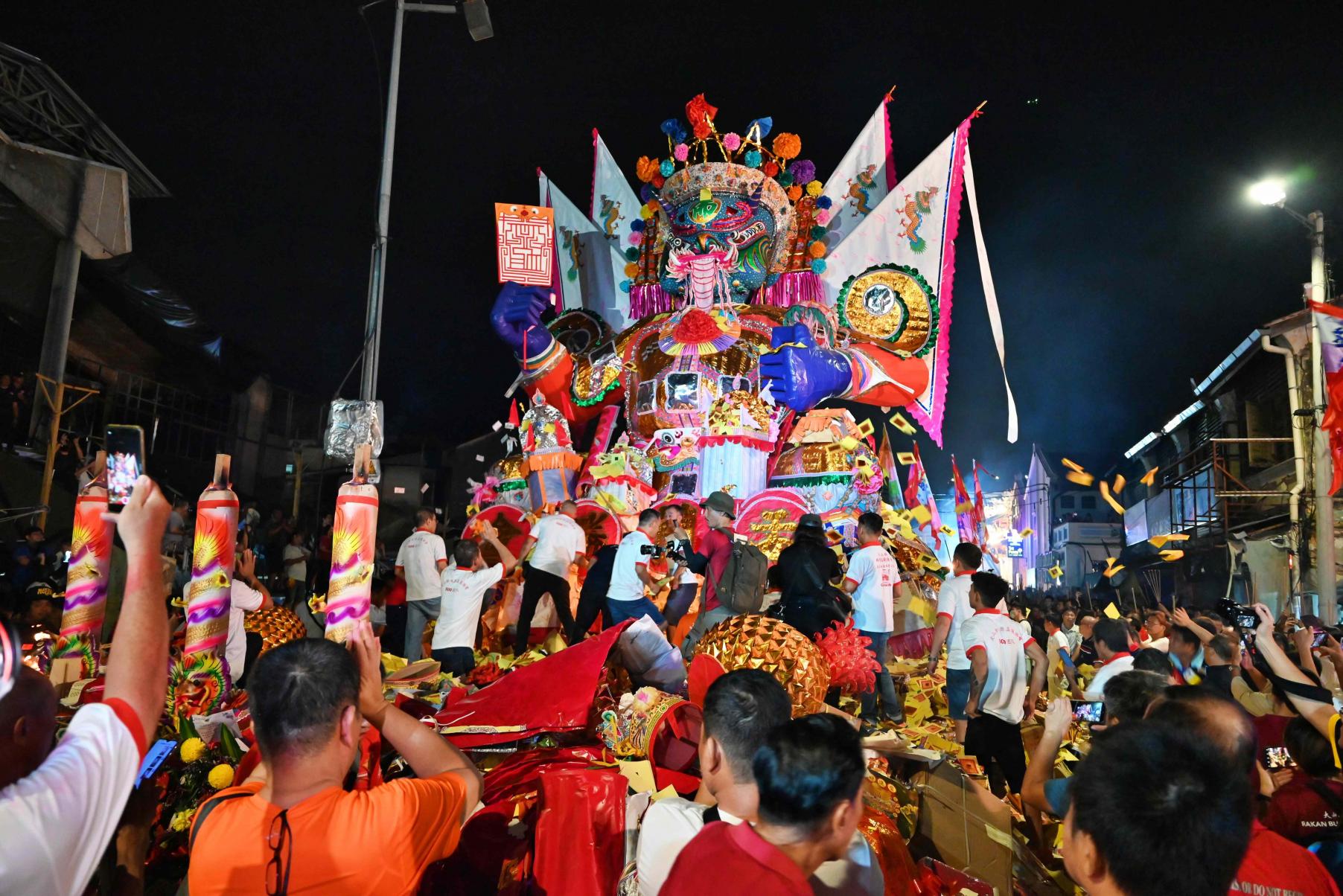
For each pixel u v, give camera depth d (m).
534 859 4.27
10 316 16.08
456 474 28.56
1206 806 2.16
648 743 4.91
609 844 4.26
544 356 13.30
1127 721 2.42
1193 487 25.25
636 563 8.00
